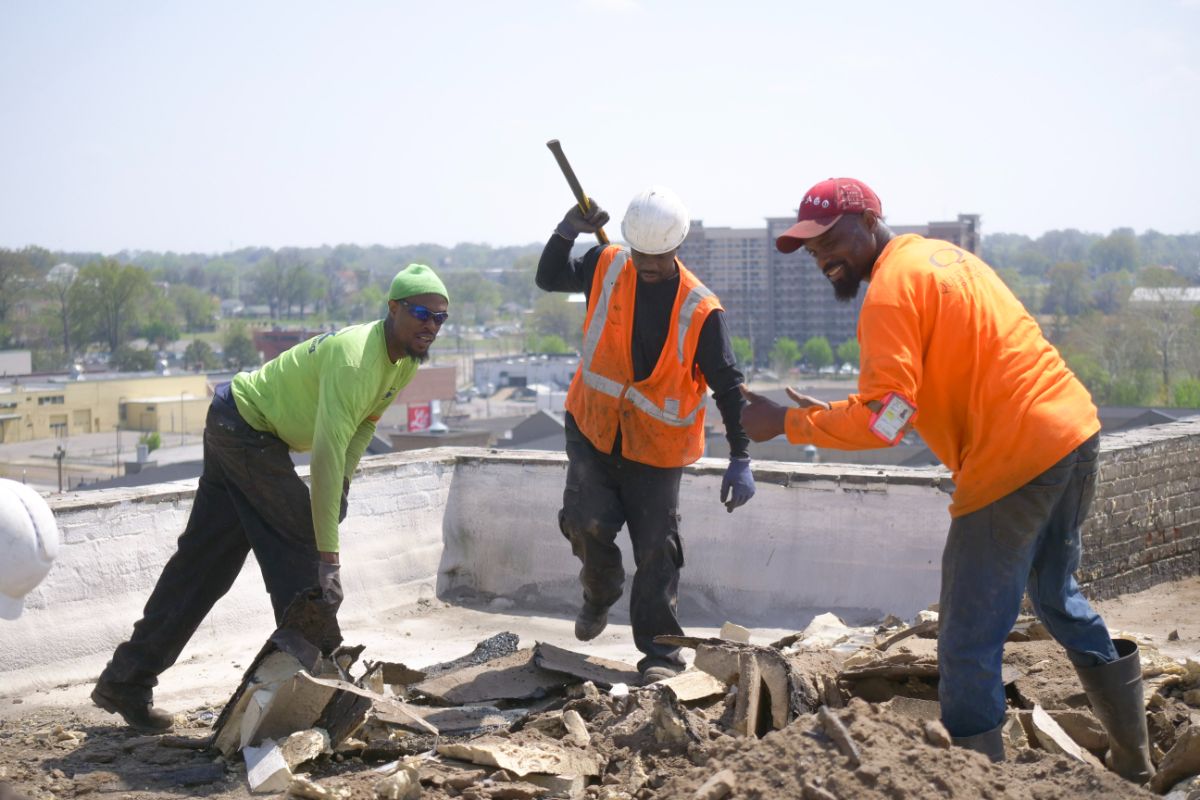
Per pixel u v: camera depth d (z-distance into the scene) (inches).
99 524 244.5
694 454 208.2
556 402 3607.3
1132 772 152.1
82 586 241.8
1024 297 4439.0
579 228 210.2
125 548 249.8
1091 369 2755.9
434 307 183.0
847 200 147.9
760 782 124.7
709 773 130.1
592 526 208.5
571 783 152.6
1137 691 149.6
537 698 201.2
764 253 4005.9
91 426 3125.0
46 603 235.6
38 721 208.7
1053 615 149.2
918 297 137.9
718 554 297.6
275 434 190.7
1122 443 297.7
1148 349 2785.4
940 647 143.5
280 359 191.3
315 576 192.7
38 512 139.6
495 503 317.4
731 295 4052.7
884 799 118.7
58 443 2783.0
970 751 128.7
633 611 208.7
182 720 208.5
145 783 165.6
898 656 181.8
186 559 197.2
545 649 213.3
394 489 304.8
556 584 311.4
